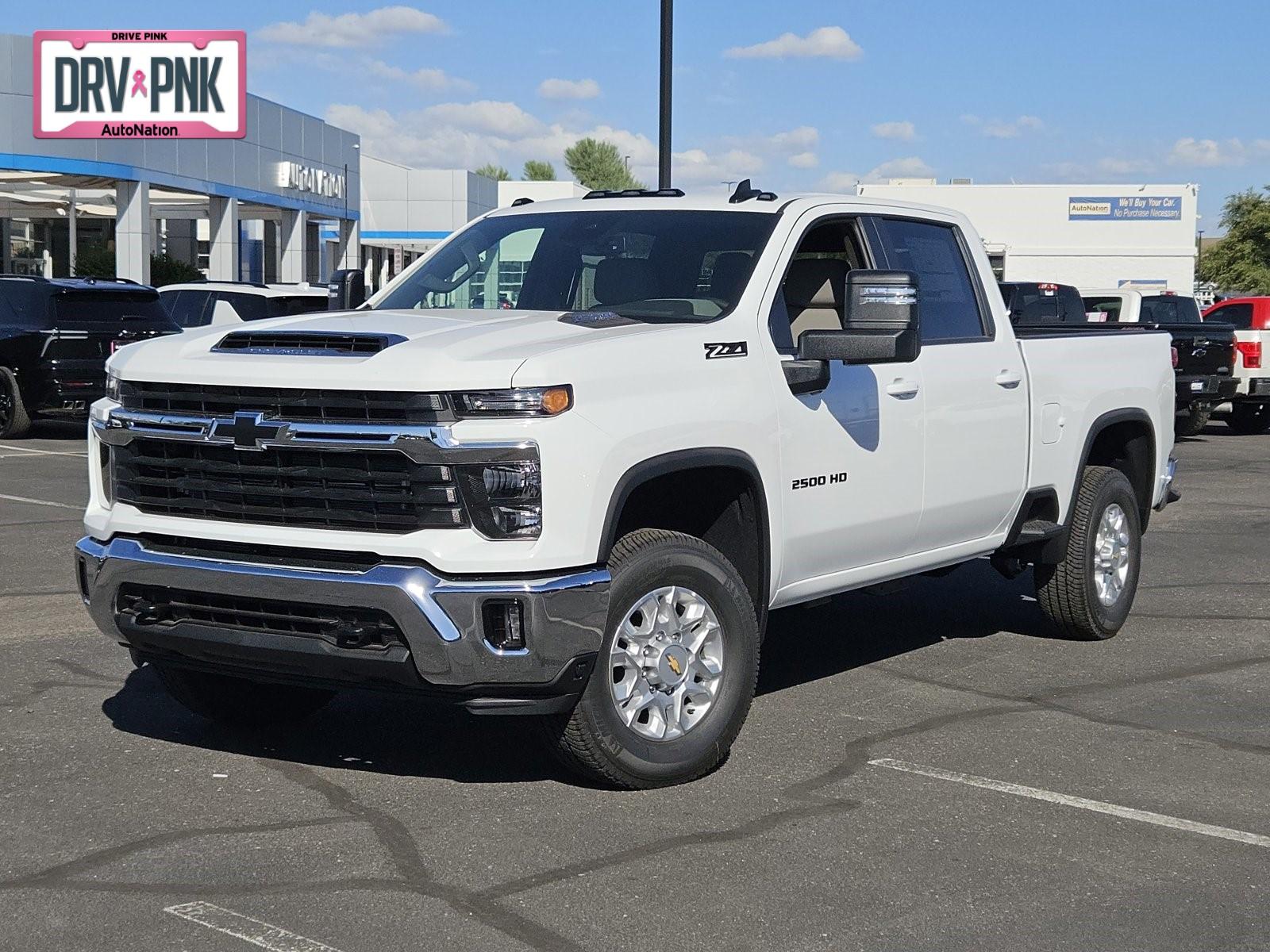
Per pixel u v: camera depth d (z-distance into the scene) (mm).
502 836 4703
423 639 4645
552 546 4734
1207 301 62656
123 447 5227
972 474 6762
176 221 42625
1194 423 20859
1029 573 9805
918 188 63125
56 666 6859
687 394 5246
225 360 5039
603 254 6070
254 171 34656
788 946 3914
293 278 38156
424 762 5504
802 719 6180
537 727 5109
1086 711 6395
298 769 5398
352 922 4020
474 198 52156
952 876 4441
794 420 5699
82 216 39438
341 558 4797
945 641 7793
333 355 4887
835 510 5957
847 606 8688
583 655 4816
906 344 5527
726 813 4961
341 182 40781
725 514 5629
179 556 5012
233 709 5816
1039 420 7242
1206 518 12828
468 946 3875
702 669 5305
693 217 6137
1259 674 7129
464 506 4691
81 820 4812
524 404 4707
